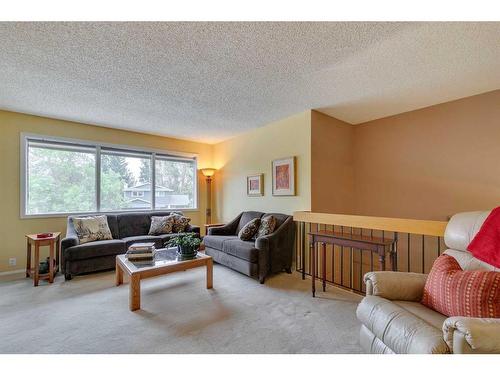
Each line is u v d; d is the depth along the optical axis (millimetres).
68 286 2789
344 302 2400
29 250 3115
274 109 3404
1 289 2695
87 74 2375
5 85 2605
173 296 2529
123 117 3699
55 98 2961
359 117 3812
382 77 2469
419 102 3166
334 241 2424
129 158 4473
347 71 2340
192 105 3227
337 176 3842
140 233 4102
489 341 930
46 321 2002
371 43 1894
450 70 2326
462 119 3033
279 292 2650
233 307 2275
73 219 3467
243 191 4684
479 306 1174
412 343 1110
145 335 1799
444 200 3191
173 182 5066
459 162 3059
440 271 1431
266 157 4164
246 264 3006
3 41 1838
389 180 3756
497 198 2781
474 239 1449
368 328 1426
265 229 3301
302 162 3525
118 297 2486
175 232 4180
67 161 3836
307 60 2139
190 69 2287
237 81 2543
